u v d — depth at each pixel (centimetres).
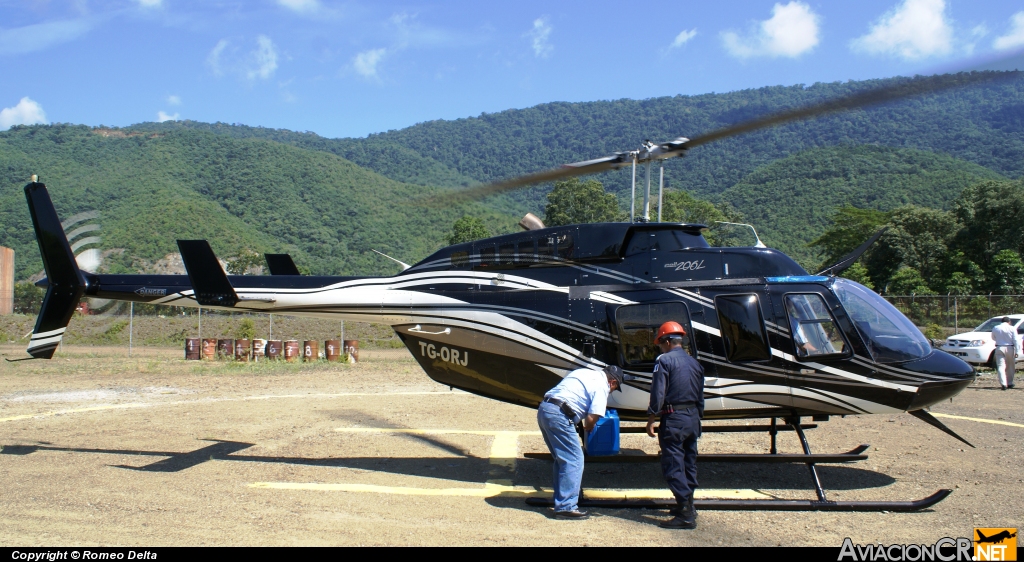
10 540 543
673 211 5788
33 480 747
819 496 667
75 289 929
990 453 899
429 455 895
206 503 658
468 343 800
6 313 3672
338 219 12425
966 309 2786
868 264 4819
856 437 1006
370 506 655
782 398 706
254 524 592
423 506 659
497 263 796
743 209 11100
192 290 908
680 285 730
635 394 719
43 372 1831
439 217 12588
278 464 839
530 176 754
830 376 696
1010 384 1544
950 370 705
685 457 608
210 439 983
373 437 1005
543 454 820
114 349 2755
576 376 644
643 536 575
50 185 11438
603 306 739
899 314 739
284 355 2220
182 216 9900
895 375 694
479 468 826
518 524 605
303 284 861
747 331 707
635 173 787
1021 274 4062
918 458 873
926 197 9819
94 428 1057
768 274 729
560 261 771
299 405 1297
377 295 833
